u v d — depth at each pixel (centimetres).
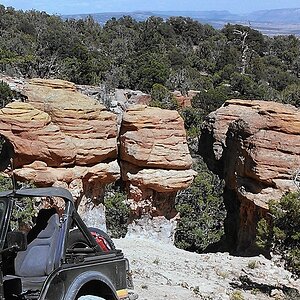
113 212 3216
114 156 2612
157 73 8912
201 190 3822
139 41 12319
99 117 2508
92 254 892
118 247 2423
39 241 861
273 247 1831
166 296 1548
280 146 2583
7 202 813
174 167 2648
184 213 3609
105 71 9150
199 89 9062
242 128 2750
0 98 5662
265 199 2580
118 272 901
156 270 2020
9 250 764
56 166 2367
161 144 2622
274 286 1978
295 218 1759
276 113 2620
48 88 2573
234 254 2669
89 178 2503
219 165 3931
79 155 2436
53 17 13875
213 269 2189
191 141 5122
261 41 14112
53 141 2331
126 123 2631
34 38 10788
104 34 13150
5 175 2302
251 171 2644
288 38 15162
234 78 8650
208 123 4012
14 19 12281
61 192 867
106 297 861
